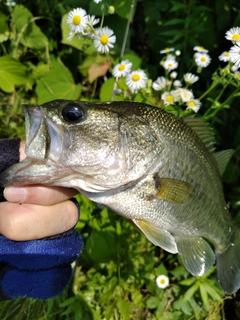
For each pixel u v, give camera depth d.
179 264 0.29
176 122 0.18
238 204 0.27
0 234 0.16
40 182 0.15
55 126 0.15
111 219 0.27
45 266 0.16
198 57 0.27
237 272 0.22
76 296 0.26
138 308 0.27
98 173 0.16
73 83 0.32
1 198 0.16
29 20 0.32
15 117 0.31
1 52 0.33
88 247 0.27
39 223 0.16
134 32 0.34
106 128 0.16
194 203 0.19
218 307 0.26
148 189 0.17
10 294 0.16
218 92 0.31
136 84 0.25
